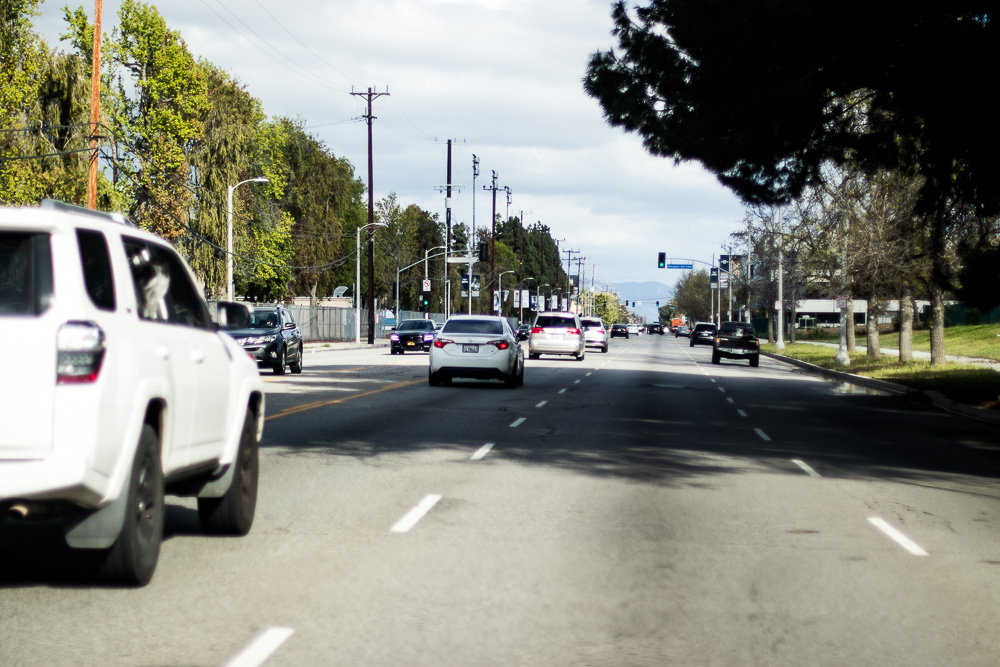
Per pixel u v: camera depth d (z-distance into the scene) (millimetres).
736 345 51438
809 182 22250
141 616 6336
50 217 6129
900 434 19172
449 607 6703
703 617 6609
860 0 17703
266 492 11211
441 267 142375
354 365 40938
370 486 11703
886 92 20047
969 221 23656
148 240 7512
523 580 7477
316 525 9391
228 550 8266
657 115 21656
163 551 8180
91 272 6414
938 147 20188
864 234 38406
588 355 60750
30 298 6074
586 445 16109
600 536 9172
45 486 5867
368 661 5586
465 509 10383
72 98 44438
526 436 17156
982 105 18469
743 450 16062
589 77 22047
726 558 8406
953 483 13062
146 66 62125
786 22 18406
